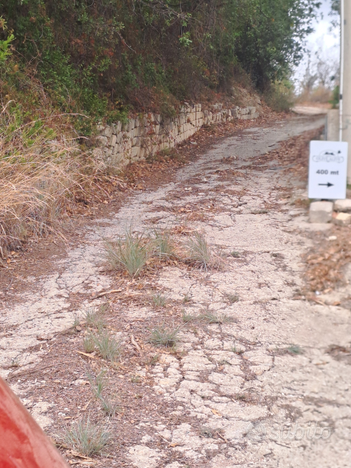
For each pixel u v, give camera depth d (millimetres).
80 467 2740
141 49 14609
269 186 7086
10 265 5957
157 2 14039
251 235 6480
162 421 3168
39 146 7445
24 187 6555
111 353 3938
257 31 16000
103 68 11820
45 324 4551
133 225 7488
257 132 13469
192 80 18016
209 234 6832
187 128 16750
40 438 722
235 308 4660
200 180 10422
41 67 10250
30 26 10289
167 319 4555
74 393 3475
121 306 4875
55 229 7082
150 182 10797
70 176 8016
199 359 3883
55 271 5816
